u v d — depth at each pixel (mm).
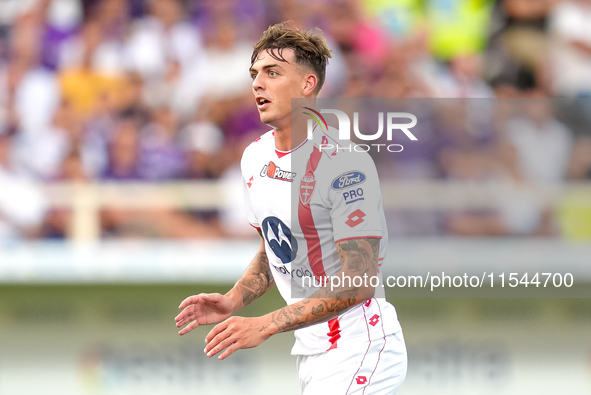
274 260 9508
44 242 20000
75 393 18422
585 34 22219
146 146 21406
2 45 22688
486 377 17781
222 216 20594
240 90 22234
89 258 19203
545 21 22234
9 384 18453
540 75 22219
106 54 22578
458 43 22328
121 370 18438
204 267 18859
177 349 18281
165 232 20328
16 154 21469
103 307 18719
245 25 22750
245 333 7922
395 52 22266
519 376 17812
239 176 21391
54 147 21500
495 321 17969
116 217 20203
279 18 22828
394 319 9453
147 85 22266
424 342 17859
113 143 21469
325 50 9109
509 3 22250
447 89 21875
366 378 9125
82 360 18547
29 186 20234
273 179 9156
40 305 18703
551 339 17891
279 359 17656
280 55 8891
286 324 8008
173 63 22453
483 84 22188
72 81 22203
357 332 9203
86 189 20078
